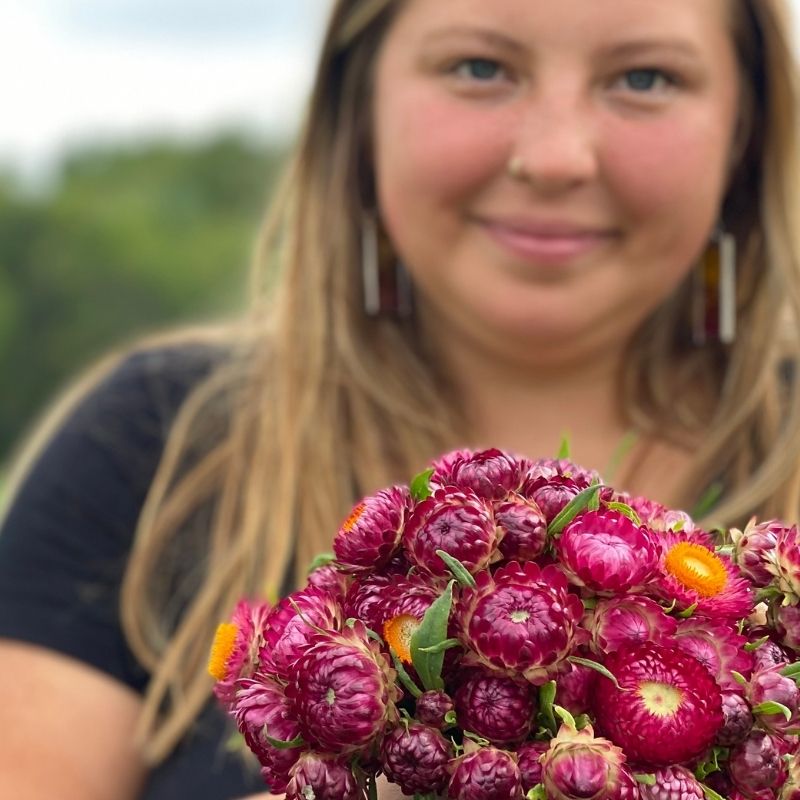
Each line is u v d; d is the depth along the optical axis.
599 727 0.75
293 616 0.83
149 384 1.79
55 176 26.03
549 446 1.72
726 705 0.75
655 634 0.77
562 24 1.45
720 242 1.75
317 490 1.68
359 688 0.75
